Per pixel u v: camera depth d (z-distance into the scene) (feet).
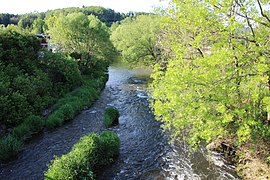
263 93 38.14
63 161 42.73
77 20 135.13
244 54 36.27
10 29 92.99
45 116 76.38
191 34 53.26
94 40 139.03
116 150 54.29
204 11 35.55
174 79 37.45
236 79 36.52
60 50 137.28
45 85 86.99
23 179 46.93
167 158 53.72
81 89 99.76
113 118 75.15
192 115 39.24
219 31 36.55
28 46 94.38
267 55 35.86
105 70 151.53
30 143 61.46
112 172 49.06
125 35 143.84
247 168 44.57
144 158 54.19
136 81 137.49
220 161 49.55
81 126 72.23
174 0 42.16
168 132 67.00
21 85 75.25
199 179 45.44
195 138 45.34
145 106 91.30
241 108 38.11
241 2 36.47
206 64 35.09
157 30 131.44
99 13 472.44
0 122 64.54
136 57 137.59
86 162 44.98
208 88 36.94
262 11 35.24
